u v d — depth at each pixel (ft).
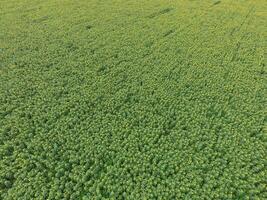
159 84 60.95
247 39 79.77
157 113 54.49
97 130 50.26
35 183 41.91
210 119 52.75
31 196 40.75
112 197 40.50
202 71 65.16
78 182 42.42
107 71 64.69
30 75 62.95
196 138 49.14
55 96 57.06
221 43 76.79
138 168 44.34
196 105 55.67
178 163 45.37
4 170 43.42
